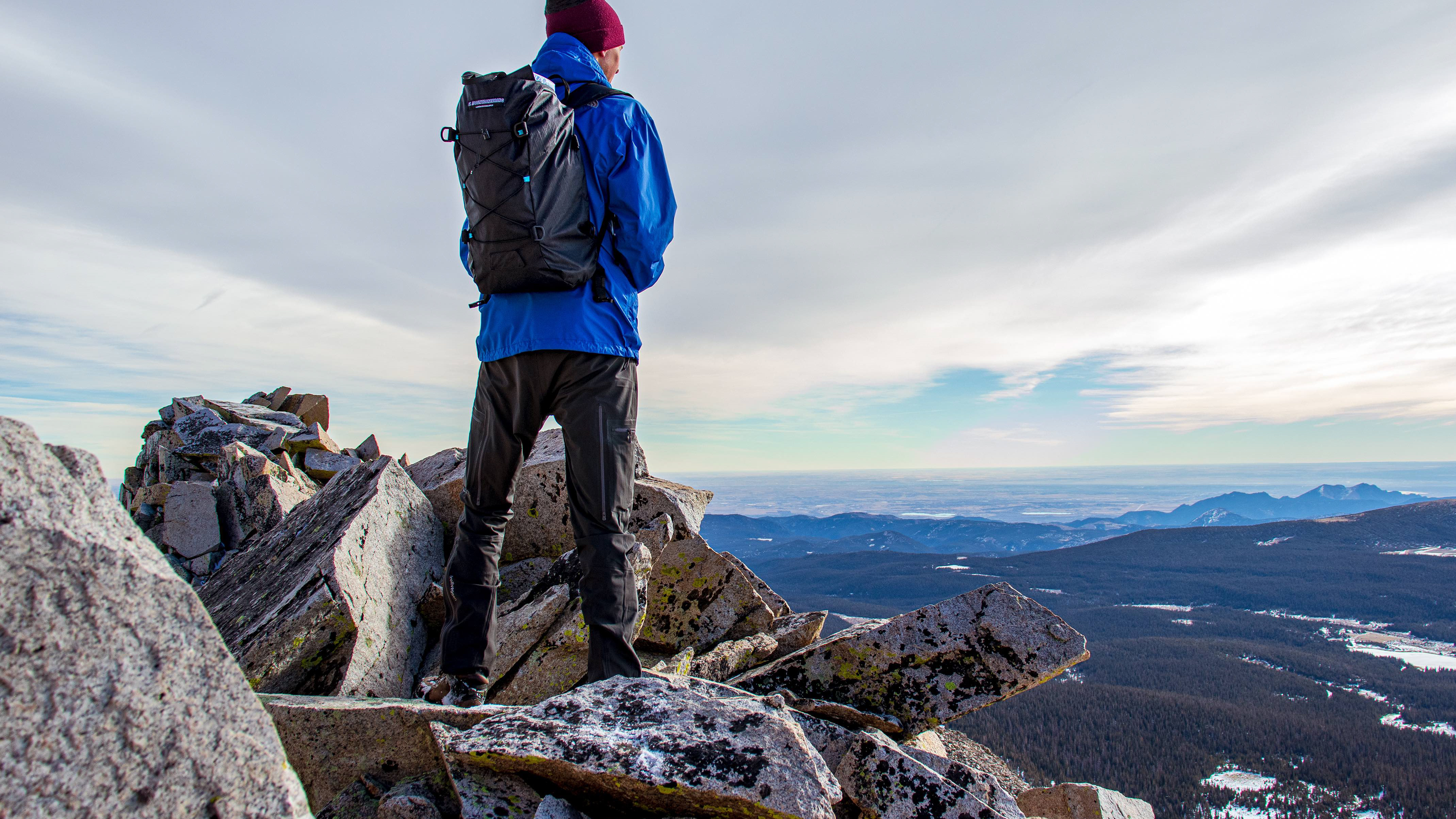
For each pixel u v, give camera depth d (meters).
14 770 1.14
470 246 3.06
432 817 2.42
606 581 3.08
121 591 1.31
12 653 1.17
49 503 1.27
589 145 3.07
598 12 3.42
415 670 4.05
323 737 2.71
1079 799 4.79
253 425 10.91
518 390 3.14
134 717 1.27
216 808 1.33
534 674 3.74
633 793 2.27
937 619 4.26
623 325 3.14
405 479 4.61
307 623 3.33
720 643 5.18
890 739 3.73
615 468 3.10
